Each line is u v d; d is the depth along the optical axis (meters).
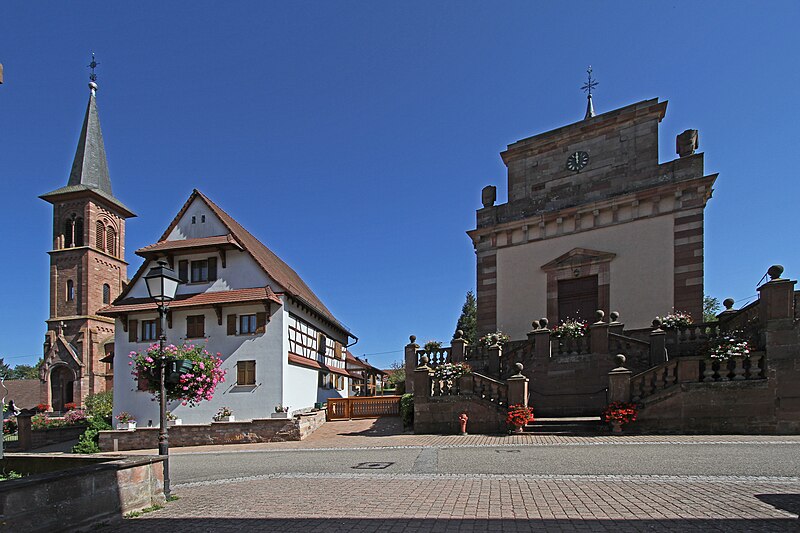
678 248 16.36
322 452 13.35
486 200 20.95
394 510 6.27
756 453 8.88
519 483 7.48
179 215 25.17
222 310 23.16
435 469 9.03
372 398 22.88
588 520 5.50
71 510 5.83
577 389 14.25
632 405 12.16
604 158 18.47
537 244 19.23
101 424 21.66
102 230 45.22
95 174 46.47
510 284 19.55
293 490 7.96
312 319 27.48
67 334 42.00
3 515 5.08
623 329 15.61
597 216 18.08
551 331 15.18
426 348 18.06
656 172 17.30
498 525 5.46
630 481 7.25
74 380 41.03
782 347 11.32
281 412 19.72
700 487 6.70
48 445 23.36
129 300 24.72
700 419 11.70
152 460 7.29
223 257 23.83
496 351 16.39
